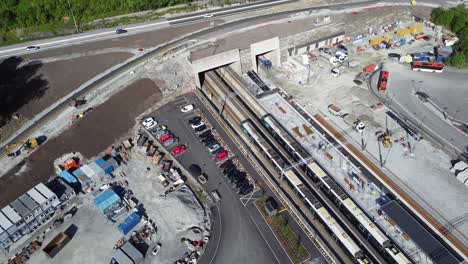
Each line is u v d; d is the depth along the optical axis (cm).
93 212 9656
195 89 13288
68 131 11506
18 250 8950
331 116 11844
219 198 9744
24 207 9125
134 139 11581
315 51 14562
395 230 8700
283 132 10969
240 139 11462
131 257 8469
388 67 13662
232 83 13500
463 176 9681
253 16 15975
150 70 13638
